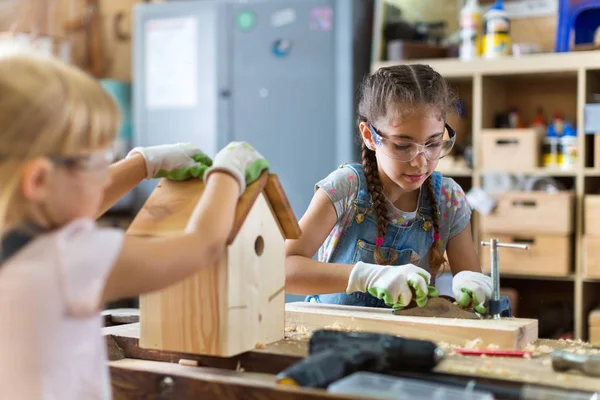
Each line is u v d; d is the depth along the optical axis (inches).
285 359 45.0
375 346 41.2
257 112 127.3
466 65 122.3
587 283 122.7
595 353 47.3
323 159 124.0
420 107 59.8
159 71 133.3
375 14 129.4
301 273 59.7
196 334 45.6
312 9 123.5
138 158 48.2
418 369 41.0
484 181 122.8
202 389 41.6
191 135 131.5
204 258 40.0
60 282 33.6
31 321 33.0
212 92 129.5
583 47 118.0
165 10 132.5
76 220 35.5
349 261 68.1
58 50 145.3
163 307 46.6
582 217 118.5
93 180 35.6
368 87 65.1
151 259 37.2
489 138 122.3
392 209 67.7
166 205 47.8
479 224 124.2
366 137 66.8
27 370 32.9
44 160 33.7
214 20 129.0
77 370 34.9
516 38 132.6
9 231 34.5
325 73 123.3
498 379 40.4
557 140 122.0
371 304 66.8
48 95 33.5
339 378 38.8
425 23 132.6
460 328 49.4
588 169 117.6
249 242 46.4
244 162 45.3
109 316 60.1
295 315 55.0
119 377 44.9
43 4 144.6
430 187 68.6
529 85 133.1
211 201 41.9
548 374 42.0
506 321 51.7
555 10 129.8
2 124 33.4
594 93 125.7
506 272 120.4
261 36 126.4
